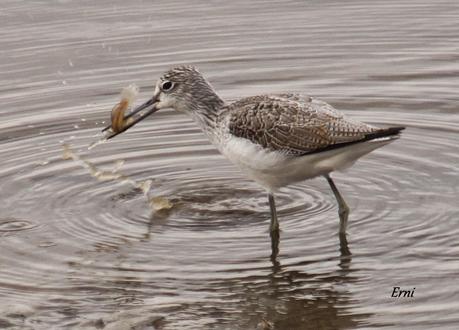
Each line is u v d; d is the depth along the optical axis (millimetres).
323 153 13578
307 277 12812
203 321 11820
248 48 21688
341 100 19062
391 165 16234
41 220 14766
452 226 13953
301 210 14977
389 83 19734
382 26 22656
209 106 14906
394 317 11703
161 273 13039
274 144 13820
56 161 16906
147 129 18375
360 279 12695
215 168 16672
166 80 15188
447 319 11555
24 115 18859
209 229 14391
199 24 22969
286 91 19531
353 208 14828
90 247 13852
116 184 16047
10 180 16156
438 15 23172
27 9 23719
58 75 20531
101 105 19156
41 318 12023
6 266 13328
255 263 13234
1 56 21359
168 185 16031
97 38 22156
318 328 11578
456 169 15875
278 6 24062
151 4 24203
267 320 11797
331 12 23703
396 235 13836
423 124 17797
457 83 19547
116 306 12266
